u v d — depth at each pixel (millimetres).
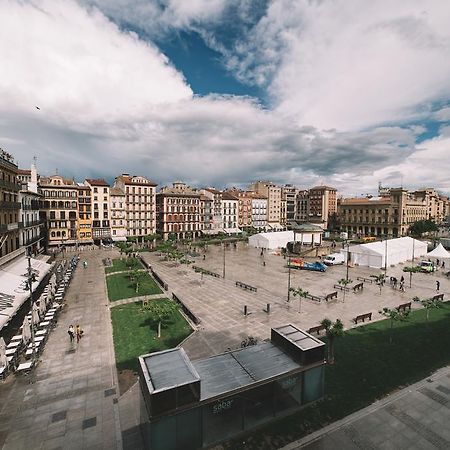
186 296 38125
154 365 14344
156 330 27203
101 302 35625
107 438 14219
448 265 59969
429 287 43000
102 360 21750
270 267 58688
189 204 110750
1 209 39938
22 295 29328
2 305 26156
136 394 17672
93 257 69312
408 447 13703
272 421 15305
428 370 20109
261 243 87125
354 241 106812
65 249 80750
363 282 45875
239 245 93938
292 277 49625
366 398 17125
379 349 23109
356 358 21688
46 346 23906
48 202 79938
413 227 115250
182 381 13039
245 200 138750
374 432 14578
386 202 123312
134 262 56438
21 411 16078
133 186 96688
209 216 119625
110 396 17453
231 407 14414
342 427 14883
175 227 107562
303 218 171750
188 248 85250
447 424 15156
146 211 99625
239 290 41094
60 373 19953
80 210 86000
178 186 123625
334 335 20594
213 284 44469
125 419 15523
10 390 18000
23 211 51781
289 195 178625
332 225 159500
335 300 36500
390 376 19359
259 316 30844
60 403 16781
